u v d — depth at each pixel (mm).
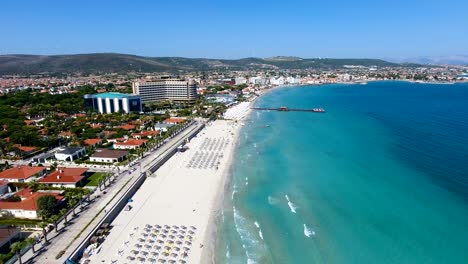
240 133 171000
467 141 133875
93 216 72562
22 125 163625
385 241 63719
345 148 133250
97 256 60375
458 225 68188
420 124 175625
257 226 71750
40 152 126812
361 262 57844
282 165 113188
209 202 84938
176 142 145500
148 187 95812
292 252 61750
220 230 70375
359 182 94188
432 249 60406
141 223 73625
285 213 77188
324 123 195625
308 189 90750
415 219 71375
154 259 59844
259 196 87500
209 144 147250
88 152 126062
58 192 83750
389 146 132750
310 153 127500
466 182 90562
